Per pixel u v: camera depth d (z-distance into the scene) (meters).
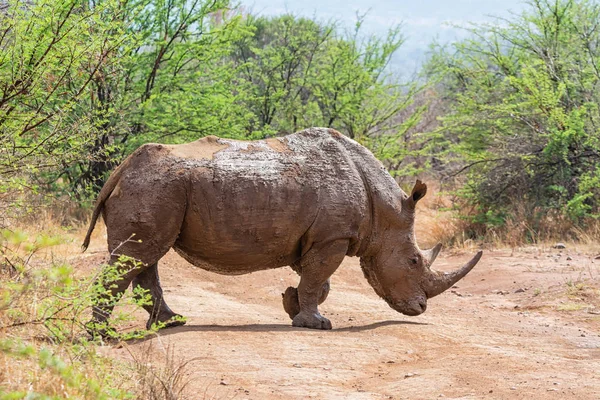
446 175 45.78
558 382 15.50
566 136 36.88
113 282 18.34
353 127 50.72
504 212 38.41
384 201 20.78
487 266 30.78
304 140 20.59
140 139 38.00
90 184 34.03
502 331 20.88
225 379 15.48
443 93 58.78
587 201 38.28
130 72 37.91
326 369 16.59
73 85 26.06
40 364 11.29
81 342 13.93
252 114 41.88
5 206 20.05
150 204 18.59
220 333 18.91
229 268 20.03
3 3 20.97
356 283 28.94
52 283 13.84
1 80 20.09
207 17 42.03
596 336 20.48
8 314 13.23
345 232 20.12
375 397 14.71
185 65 42.78
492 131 41.62
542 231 36.38
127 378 13.66
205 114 39.38
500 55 44.41
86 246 19.23
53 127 21.98
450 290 28.02
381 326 20.67
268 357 17.16
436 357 17.77
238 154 19.69
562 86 37.56
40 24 20.05
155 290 19.53
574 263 30.14
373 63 51.41
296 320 20.42
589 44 40.88
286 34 52.75
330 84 50.31
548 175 38.78
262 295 26.08
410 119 51.25
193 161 19.16
